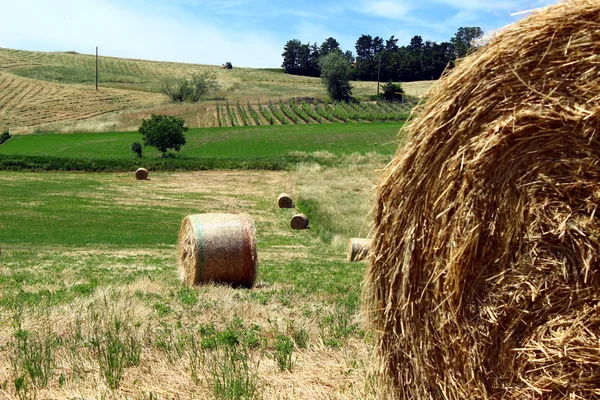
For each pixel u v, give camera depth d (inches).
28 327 296.2
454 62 172.2
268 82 5315.0
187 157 1991.9
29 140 2529.5
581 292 151.2
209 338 281.0
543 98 154.2
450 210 166.1
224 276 480.4
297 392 215.5
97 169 1841.8
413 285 175.2
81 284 448.8
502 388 161.6
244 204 1417.3
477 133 162.2
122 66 5526.6
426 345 173.3
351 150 2278.5
